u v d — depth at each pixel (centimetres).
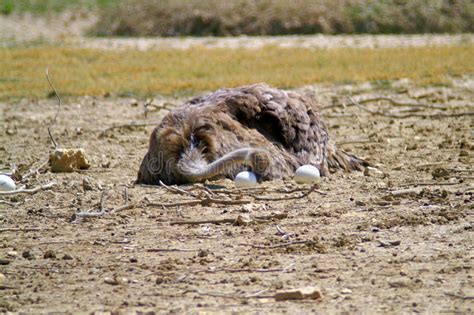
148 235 2877
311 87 6850
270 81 7056
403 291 2277
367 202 3184
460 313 2117
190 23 13138
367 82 6962
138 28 13325
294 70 7744
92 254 2694
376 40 11256
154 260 2611
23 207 3319
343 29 12794
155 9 13662
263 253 2639
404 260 2523
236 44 11069
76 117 5984
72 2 15862
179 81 7238
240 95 3653
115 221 3058
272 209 3131
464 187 3397
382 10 13075
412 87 6750
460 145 4466
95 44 11338
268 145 3584
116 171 4069
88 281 2444
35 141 5100
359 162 3950
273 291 2303
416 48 9481
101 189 3584
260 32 12800
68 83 7356
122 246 2764
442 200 3177
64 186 3656
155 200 3312
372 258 2556
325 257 2581
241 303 2223
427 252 2594
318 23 12812
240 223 2945
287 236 2786
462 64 7694
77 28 13988
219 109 3597
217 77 7475
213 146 3488
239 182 3406
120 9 14000
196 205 3222
